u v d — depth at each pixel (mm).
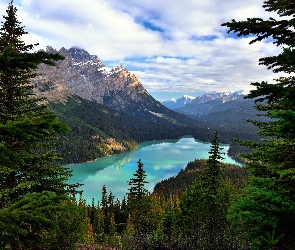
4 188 8695
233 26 6383
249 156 8867
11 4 10250
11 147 8938
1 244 5121
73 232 12773
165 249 24406
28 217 3971
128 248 24984
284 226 5520
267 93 5832
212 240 23656
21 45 10305
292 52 4809
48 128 4297
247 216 5371
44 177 10664
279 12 6324
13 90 10203
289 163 6234
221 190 26797
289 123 4793
